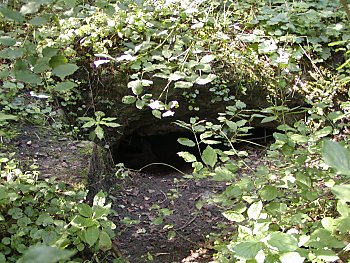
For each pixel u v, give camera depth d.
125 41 4.32
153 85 4.15
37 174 2.87
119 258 2.77
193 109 4.36
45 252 0.78
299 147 3.22
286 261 1.62
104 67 4.18
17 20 1.80
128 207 3.57
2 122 3.34
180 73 3.31
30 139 3.37
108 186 3.73
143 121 4.45
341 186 1.22
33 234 2.42
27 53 2.07
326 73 4.39
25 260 0.77
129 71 4.18
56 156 3.21
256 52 4.43
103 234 2.28
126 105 4.27
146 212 3.51
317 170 2.62
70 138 3.52
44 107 3.78
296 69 4.17
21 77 1.81
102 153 3.76
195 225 3.34
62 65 1.78
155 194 3.78
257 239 1.75
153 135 4.63
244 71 4.31
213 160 2.51
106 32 4.27
